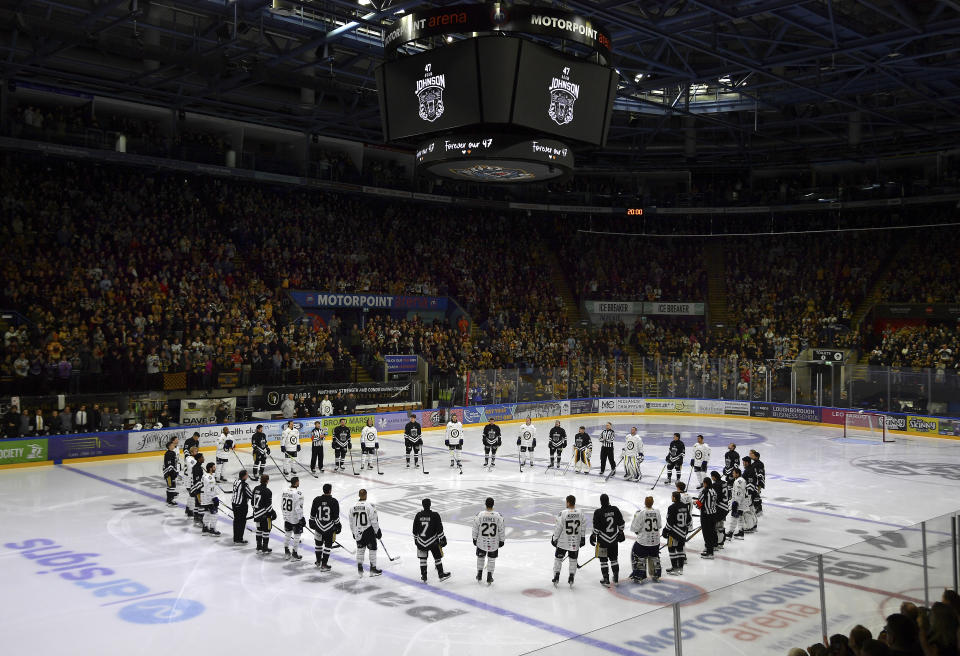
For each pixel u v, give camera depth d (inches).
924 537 419.8
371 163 1739.7
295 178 1533.0
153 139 1365.7
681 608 297.1
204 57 1088.8
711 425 1526.8
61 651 447.2
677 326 1943.9
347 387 1323.8
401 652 448.5
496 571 605.6
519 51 724.7
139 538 682.2
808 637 339.9
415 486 924.0
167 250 1387.8
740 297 1952.5
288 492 625.6
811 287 1888.5
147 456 1074.1
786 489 925.8
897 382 1455.5
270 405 1229.1
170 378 1151.0
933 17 945.5
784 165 1914.4
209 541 678.5
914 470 1057.5
